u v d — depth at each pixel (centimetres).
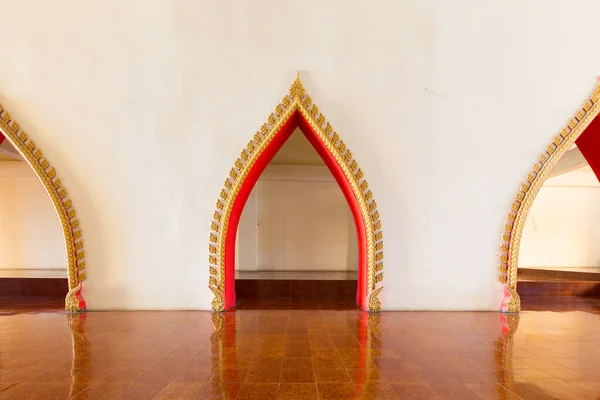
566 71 436
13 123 421
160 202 437
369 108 435
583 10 429
